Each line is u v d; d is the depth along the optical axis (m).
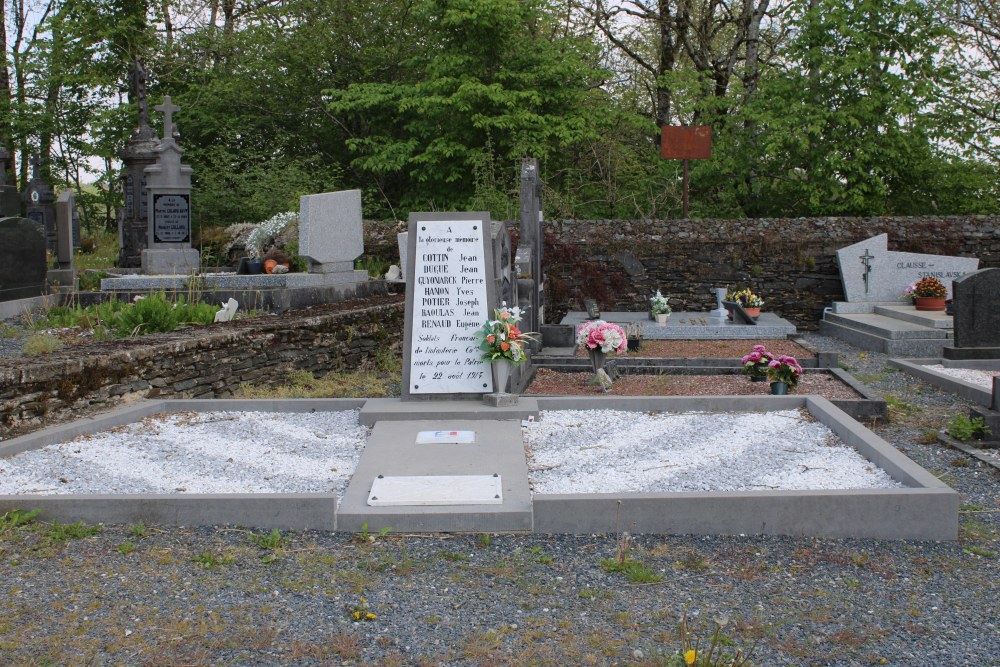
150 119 27.73
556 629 4.30
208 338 9.34
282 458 6.79
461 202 24.78
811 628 4.33
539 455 6.91
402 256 18.25
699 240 18.66
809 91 23.17
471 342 8.40
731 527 5.54
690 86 24.39
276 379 10.46
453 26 24.14
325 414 8.17
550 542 5.41
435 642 4.16
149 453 6.87
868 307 17.16
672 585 4.82
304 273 14.92
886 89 22.66
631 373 10.93
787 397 8.24
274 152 28.16
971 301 11.68
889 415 9.12
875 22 22.73
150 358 8.56
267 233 18.80
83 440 7.12
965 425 7.96
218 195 24.67
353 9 27.77
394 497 5.80
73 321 12.09
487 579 4.89
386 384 10.91
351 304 13.55
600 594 4.70
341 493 6.04
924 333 13.88
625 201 25.53
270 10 29.27
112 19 29.69
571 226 18.95
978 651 4.11
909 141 22.36
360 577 4.87
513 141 23.50
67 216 17.09
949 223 18.30
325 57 27.69
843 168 22.34
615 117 25.48
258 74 28.08
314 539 5.43
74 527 5.40
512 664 3.96
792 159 23.42
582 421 7.82
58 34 29.67
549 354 12.45
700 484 6.12
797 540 5.45
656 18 27.70
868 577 4.96
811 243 18.44
